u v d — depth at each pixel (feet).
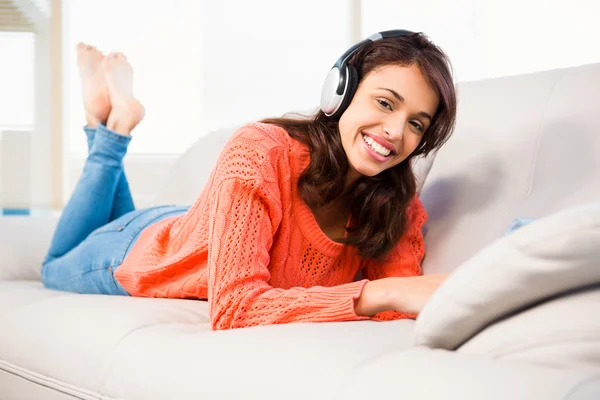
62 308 4.61
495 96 5.37
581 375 2.18
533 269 2.44
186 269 4.89
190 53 12.80
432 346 2.84
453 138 5.42
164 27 12.81
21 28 12.90
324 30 12.67
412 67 4.18
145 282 5.10
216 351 3.21
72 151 12.92
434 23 12.26
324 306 3.71
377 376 2.53
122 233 5.82
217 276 3.94
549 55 11.37
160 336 3.70
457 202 5.16
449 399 2.22
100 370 3.74
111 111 6.68
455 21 12.10
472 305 2.64
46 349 4.24
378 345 3.00
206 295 4.92
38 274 6.81
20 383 4.44
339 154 4.46
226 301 3.87
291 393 2.72
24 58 12.92
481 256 2.63
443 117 4.36
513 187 4.94
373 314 3.76
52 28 12.89
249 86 12.76
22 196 12.85
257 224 4.07
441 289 2.78
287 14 12.68
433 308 2.77
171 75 12.81
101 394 3.66
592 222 2.31
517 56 11.62
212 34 12.75
